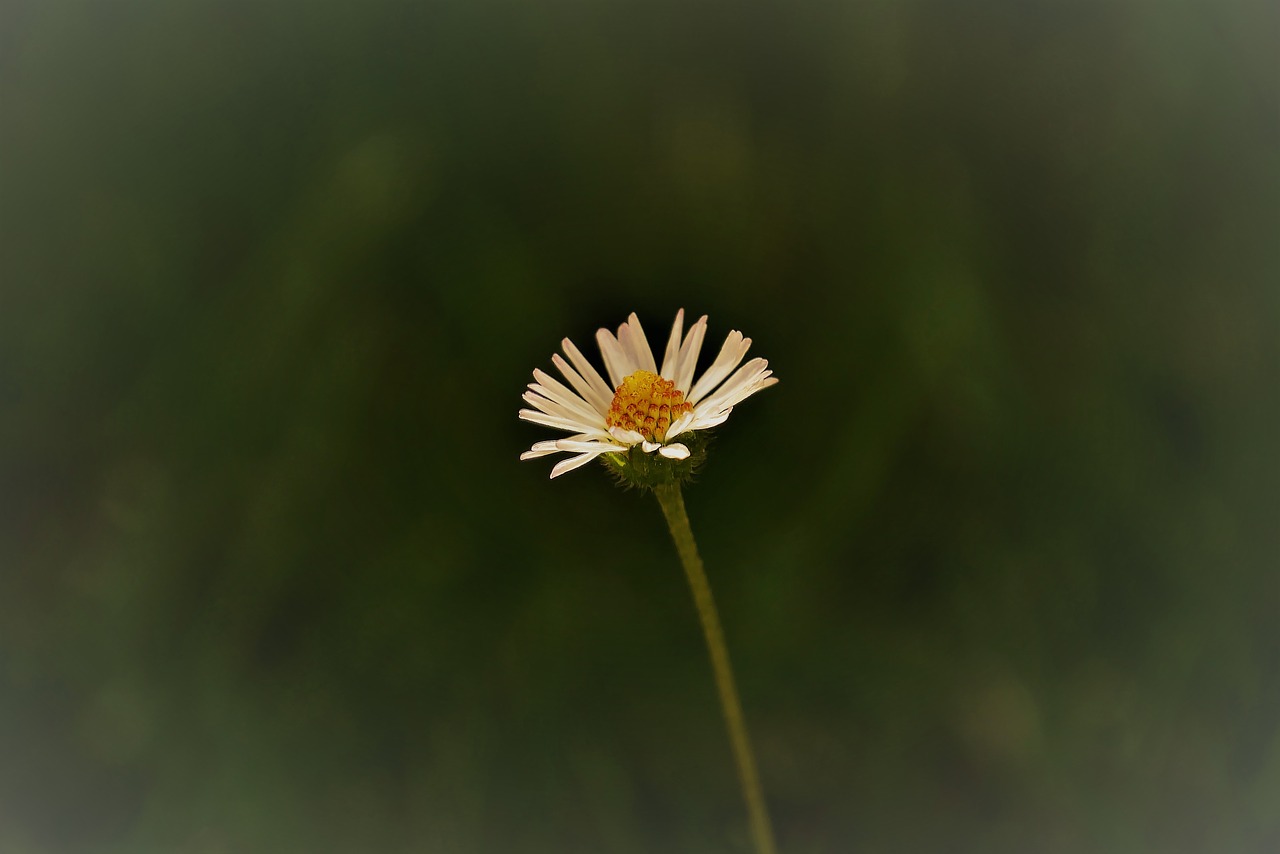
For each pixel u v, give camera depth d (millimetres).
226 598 370
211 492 373
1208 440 370
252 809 361
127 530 373
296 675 368
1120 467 369
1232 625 363
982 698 364
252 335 375
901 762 363
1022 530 369
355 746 365
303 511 372
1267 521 367
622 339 330
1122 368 373
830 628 368
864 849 359
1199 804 357
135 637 371
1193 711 361
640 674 367
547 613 369
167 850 360
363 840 360
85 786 366
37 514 376
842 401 374
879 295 374
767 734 365
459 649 368
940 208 375
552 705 365
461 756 363
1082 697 363
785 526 373
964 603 367
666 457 322
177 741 366
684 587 373
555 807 361
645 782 363
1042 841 357
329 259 375
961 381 369
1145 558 367
